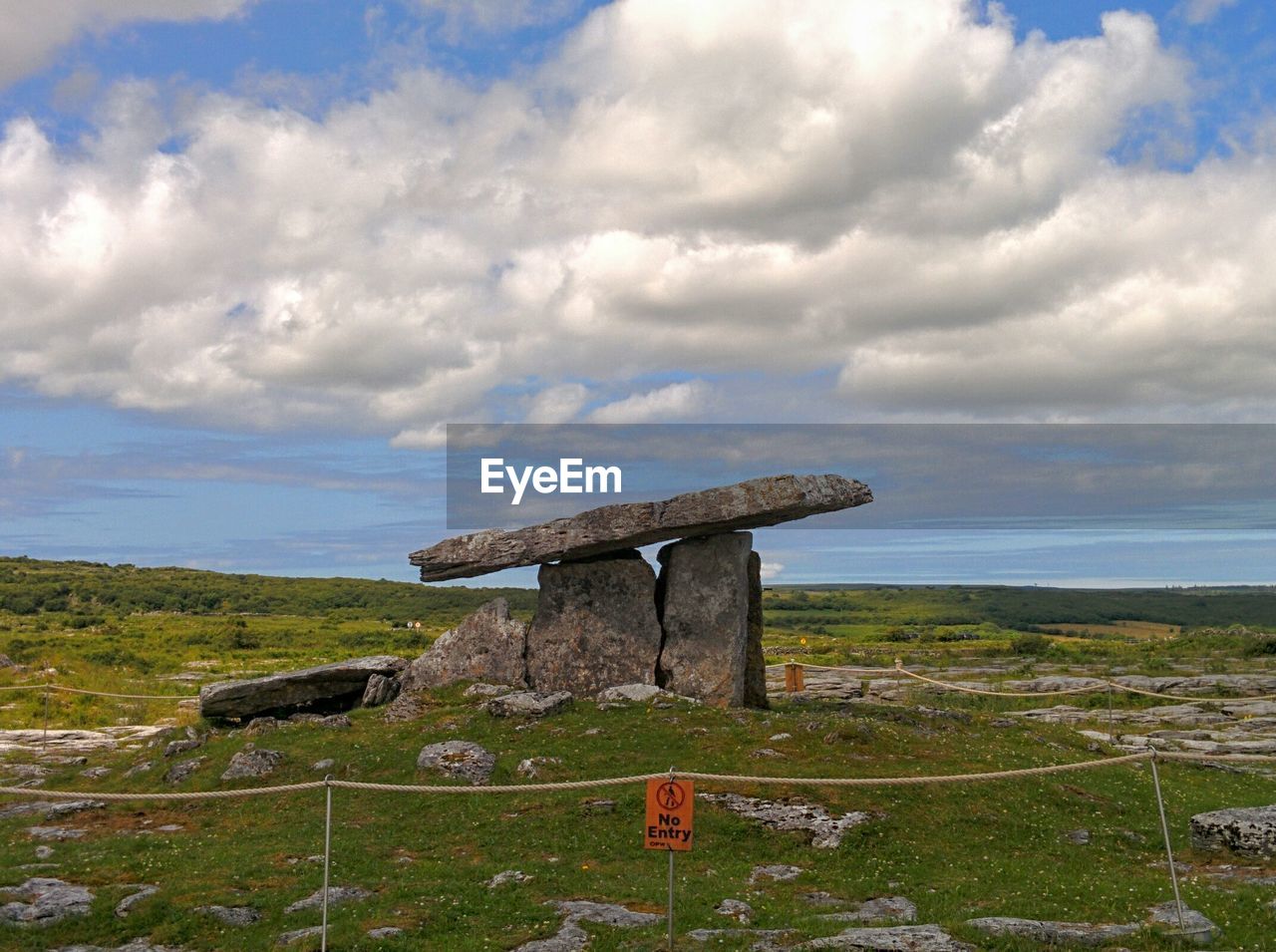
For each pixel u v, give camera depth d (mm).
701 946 14086
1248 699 39469
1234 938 14305
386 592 127000
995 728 28141
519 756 24328
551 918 15234
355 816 21562
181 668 57531
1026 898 16531
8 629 78250
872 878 18016
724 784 22031
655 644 30922
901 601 120938
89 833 20969
